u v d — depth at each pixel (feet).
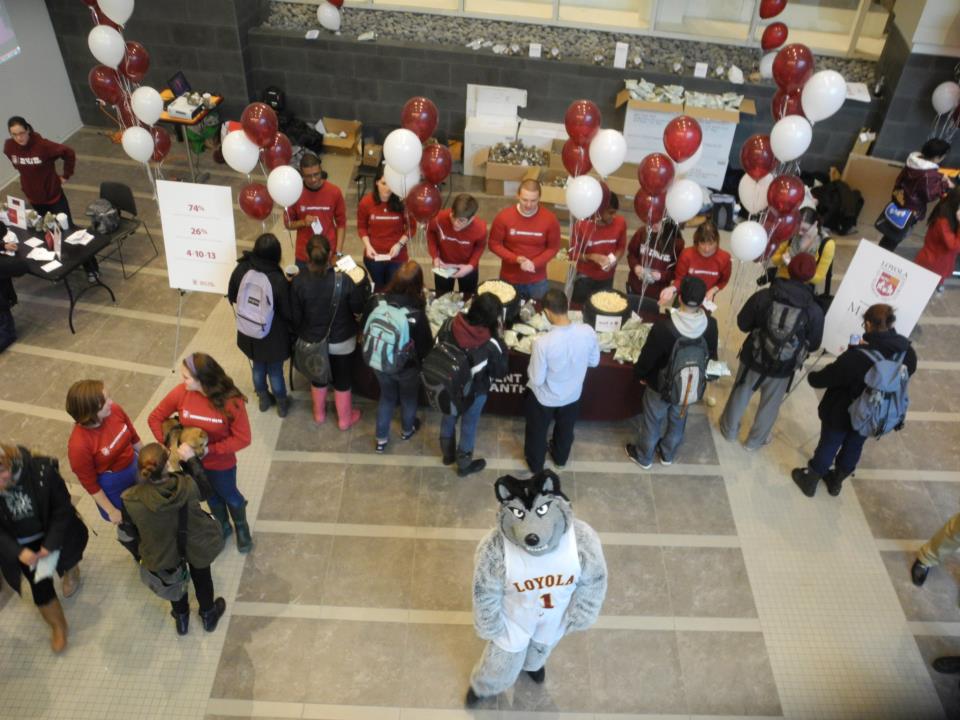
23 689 13.12
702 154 26.96
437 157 17.93
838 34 28.53
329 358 16.49
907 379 15.01
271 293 15.64
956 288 23.82
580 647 14.14
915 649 14.42
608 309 17.61
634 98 26.22
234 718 12.92
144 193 26.63
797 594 15.24
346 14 29.09
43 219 20.62
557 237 18.69
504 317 16.92
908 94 25.54
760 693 13.64
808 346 16.02
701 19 28.58
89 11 27.45
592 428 18.56
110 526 15.72
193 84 28.91
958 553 16.16
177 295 22.21
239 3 27.14
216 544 12.34
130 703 13.03
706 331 15.40
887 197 26.17
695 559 15.78
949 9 23.68
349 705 13.16
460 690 13.43
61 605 14.29
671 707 13.38
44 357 19.86
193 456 12.60
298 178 17.48
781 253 19.65
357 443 17.89
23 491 11.96
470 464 17.03
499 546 10.19
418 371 16.17
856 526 16.61
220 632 14.07
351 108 29.37
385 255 19.31
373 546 15.70
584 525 10.50
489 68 27.58
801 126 17.11
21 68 26.58
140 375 19.49
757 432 17.78
